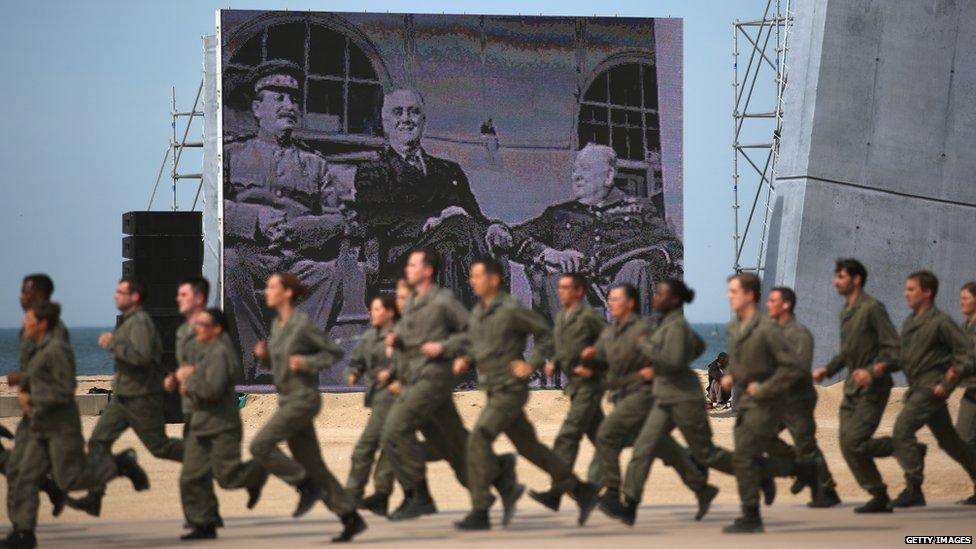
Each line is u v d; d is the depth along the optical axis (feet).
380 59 137.49
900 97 134.31
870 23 133.49
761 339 53.62
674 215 142.82
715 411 136.05
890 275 133.49
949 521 58.13
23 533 50.88
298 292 52.85
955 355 61.82
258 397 139.13
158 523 60.75
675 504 69.05
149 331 58.08
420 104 138.10
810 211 131.75
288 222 135.23
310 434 52.21
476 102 139.33
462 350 54.49
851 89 132.98
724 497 73.72
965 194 135.74
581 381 59.26
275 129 135.13
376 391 61.16
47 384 51.29
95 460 52.95
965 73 136.05
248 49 134.82
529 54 140.67
